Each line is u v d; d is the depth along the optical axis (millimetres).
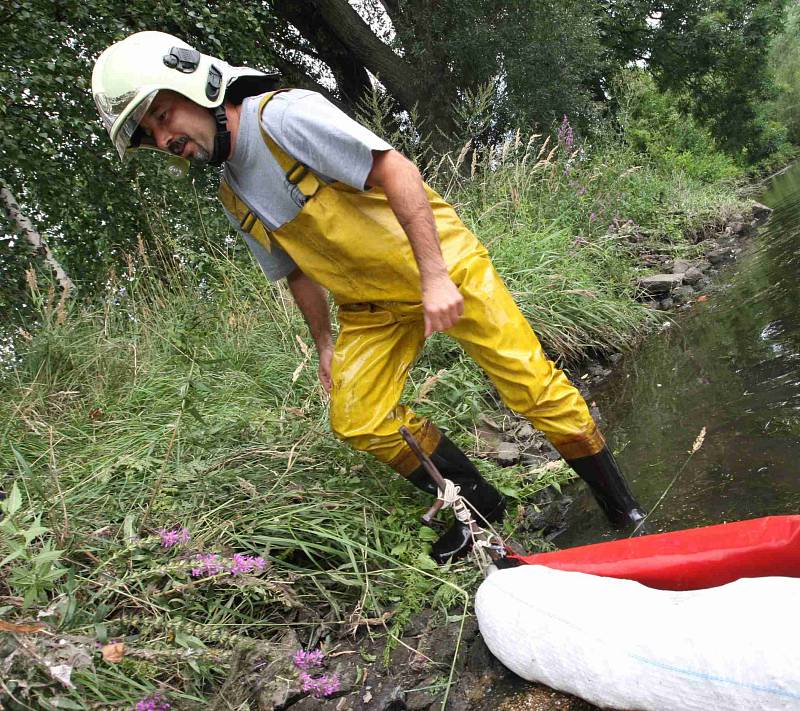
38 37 5758
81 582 2035
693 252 7863
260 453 2848
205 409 3279
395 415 2414
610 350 5102
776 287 5020
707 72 21062
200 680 1877
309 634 2195
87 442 3121
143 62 2031
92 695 1646
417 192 1974
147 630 1812
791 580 1358
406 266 2176
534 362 2338
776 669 1220
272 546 2379
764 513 2129
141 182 6473
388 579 2338
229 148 2154
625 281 6184
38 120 5898
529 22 12133
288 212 2191
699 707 1310
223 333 4312
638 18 19219
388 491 2732
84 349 4008
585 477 2441
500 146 6883
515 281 5000
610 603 1526
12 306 5074
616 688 1433
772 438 2617
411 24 12164
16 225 5539
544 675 1619
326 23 12117
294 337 4102
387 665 1963
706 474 2549
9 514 1735
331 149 1993
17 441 2986
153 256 5191
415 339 2457
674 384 3779
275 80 2221
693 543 1680
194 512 2516
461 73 12133
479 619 1816
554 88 11969
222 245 6008
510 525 2602
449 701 1773
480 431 3531
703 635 1329
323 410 3230
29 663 1520
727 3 19875
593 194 7699
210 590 2195
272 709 1723
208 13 6977
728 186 15406
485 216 5730
